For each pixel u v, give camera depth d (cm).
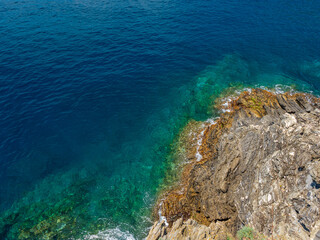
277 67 4762
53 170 3222
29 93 4159
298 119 2577
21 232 2658
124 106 4044
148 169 3209
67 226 2717
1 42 5325
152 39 5566
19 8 6850
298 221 1772
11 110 3875
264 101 3747
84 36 5603
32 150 3409
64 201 2927
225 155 2759
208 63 4925
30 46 5231
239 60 4975
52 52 5081
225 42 5500
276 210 1988
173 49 5284
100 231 2673
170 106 4038
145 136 3616
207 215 2569
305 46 5284
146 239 2406
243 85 4309
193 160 3189
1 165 3228
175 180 3039
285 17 6334
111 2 7262
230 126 3353
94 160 3344
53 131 3647
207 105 3953
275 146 2388
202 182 2789
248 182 2412
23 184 3069
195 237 2103
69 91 4238
